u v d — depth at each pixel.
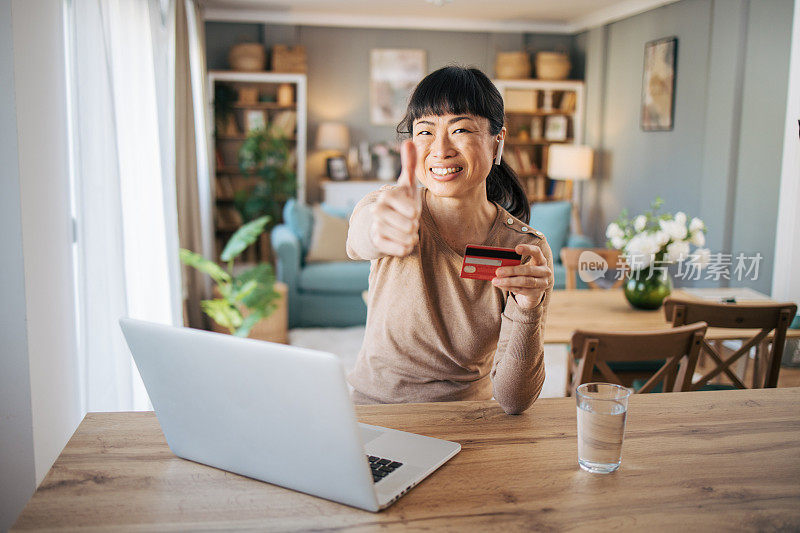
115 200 2.73
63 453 1.17
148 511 0.98
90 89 2.61
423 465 1.11
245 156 6.93
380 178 7.62
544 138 7.67
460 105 1.26
